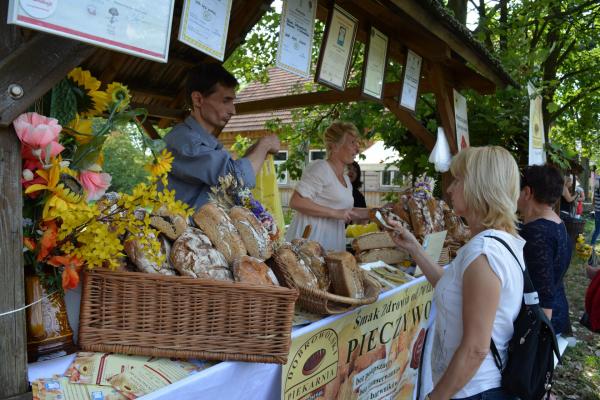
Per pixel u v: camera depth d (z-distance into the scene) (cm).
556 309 317
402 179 654
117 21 106
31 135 105
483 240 158
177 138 207
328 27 269
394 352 251
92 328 130
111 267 129
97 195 127
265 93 1229
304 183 311
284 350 137
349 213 317
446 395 152
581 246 752
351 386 210
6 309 106
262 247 168
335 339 190
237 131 1176
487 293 150
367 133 577
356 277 195
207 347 133
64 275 119
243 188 193
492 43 611
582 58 794
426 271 230
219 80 217
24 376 110
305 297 181
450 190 183
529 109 470
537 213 260
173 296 131
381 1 272
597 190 1120
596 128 764
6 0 98
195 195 207
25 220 121
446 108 397
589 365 466
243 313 134
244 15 398
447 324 166
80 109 133
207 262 144
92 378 120
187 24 168
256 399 150
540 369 161
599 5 677
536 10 565
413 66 361
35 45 102
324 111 641
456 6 630
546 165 262
